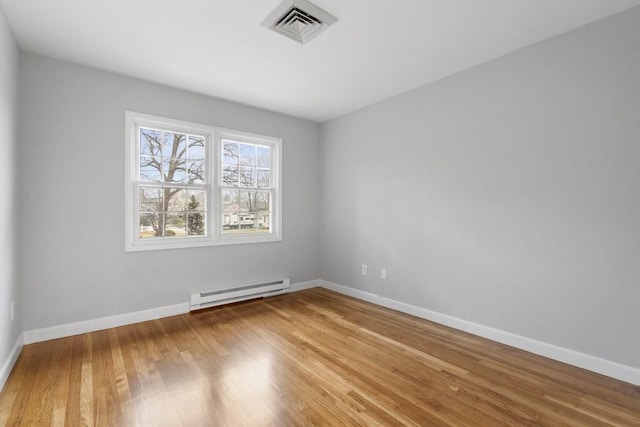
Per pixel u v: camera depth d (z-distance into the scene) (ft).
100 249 9.09
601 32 6.76
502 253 8.39
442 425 5.16
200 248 11.04
